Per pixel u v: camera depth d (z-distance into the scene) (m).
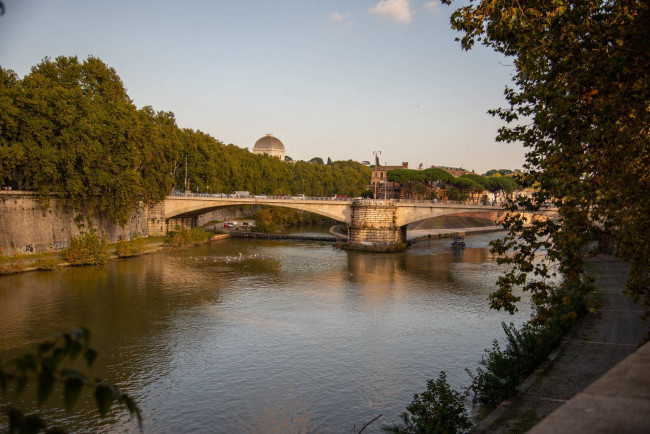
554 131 17.11
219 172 118.44
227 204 95.94
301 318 42.78
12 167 60.75
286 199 96.31
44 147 63.38
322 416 25.42
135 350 34.31
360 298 50.50
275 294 51.69
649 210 17.02
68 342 3.93
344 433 23.73
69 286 52.66
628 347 27.84
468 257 81.31
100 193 75.88
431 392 21.81
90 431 23.70
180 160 107.00
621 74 15.31
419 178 135.62
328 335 38.22
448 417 19.92
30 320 40.03
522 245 17.38
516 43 16.81
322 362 32.62
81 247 65.81
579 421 3.26
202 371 31.03
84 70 77.06
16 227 64.88
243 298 49.59
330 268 68.31
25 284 52.91
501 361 24.75
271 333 38.53
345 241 100.81
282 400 27.19
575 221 15.71
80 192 69.12
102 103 75.62
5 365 3.81
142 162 82.50
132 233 88.69
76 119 67.06
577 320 33.72
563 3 15.36
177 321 41.16
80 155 66.94
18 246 64.88
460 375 30.34
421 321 42.28
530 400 21.55
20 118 61.66
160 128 94.19
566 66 16.11
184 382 29.41
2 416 23.86
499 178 156.88
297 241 103.12
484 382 25.27
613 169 16.75
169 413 25.64
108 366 31.45
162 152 88.88
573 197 16.36
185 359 32.94
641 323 32.88
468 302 49.22
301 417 25.33
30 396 26.64
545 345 26.86
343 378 30.06
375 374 30.66
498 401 23.39
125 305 45.62
